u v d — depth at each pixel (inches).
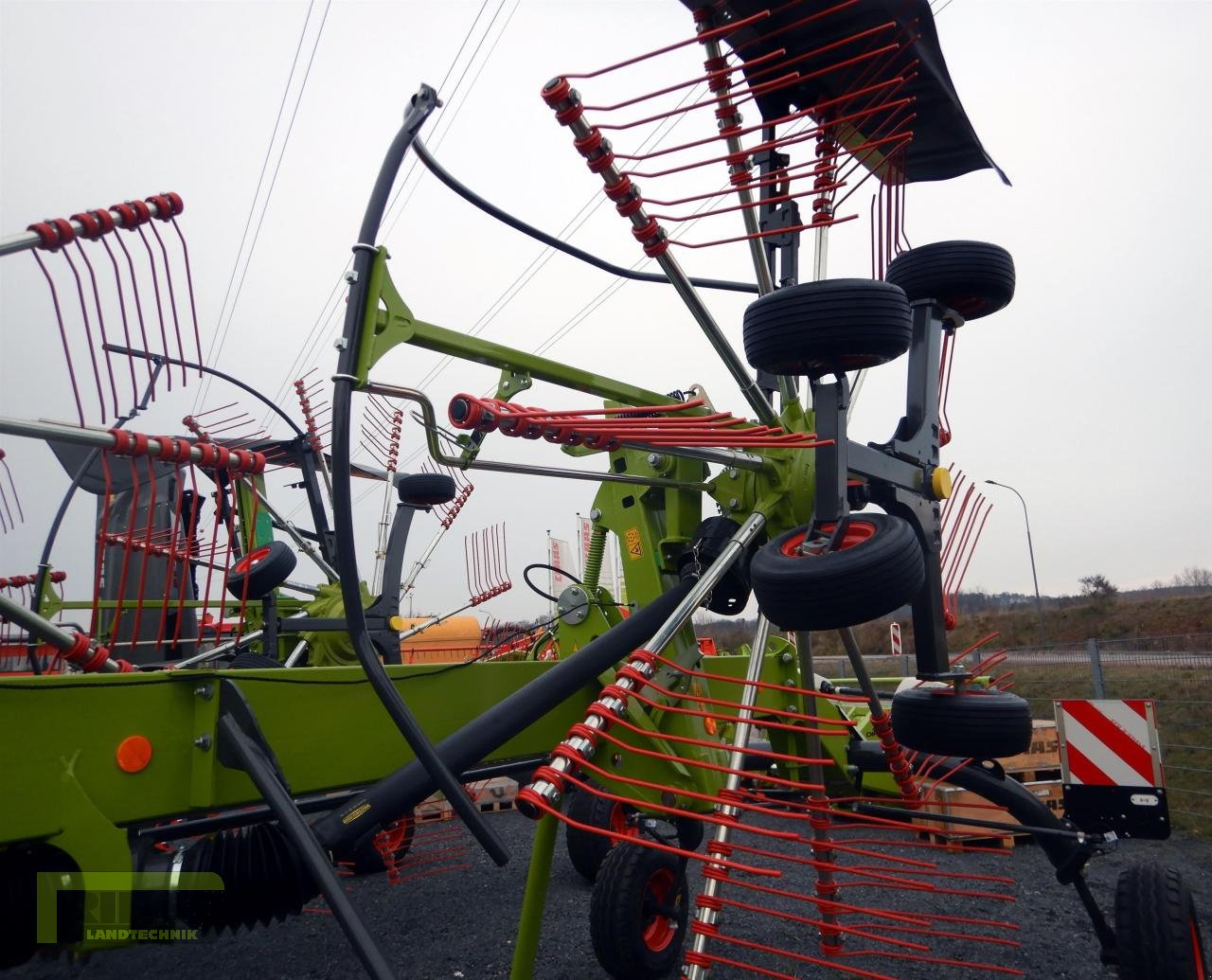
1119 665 422.3
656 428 83.7
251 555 138.1
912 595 78.2
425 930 155.8
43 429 69.0
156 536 110.0
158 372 84.4
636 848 119.6
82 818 69.4
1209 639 457.1
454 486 131.2
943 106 133.8
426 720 100.9
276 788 72.5
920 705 103.6
